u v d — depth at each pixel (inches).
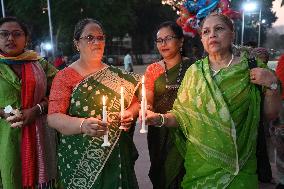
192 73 104.4
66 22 1137.4
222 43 100.3
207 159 101.7
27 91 122.8
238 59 103.2
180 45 129.5
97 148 103.5
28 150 124.0
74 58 224.4
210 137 100.3
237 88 97.7
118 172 104.8
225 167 99.7
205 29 101.9
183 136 116.6
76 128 95.0
